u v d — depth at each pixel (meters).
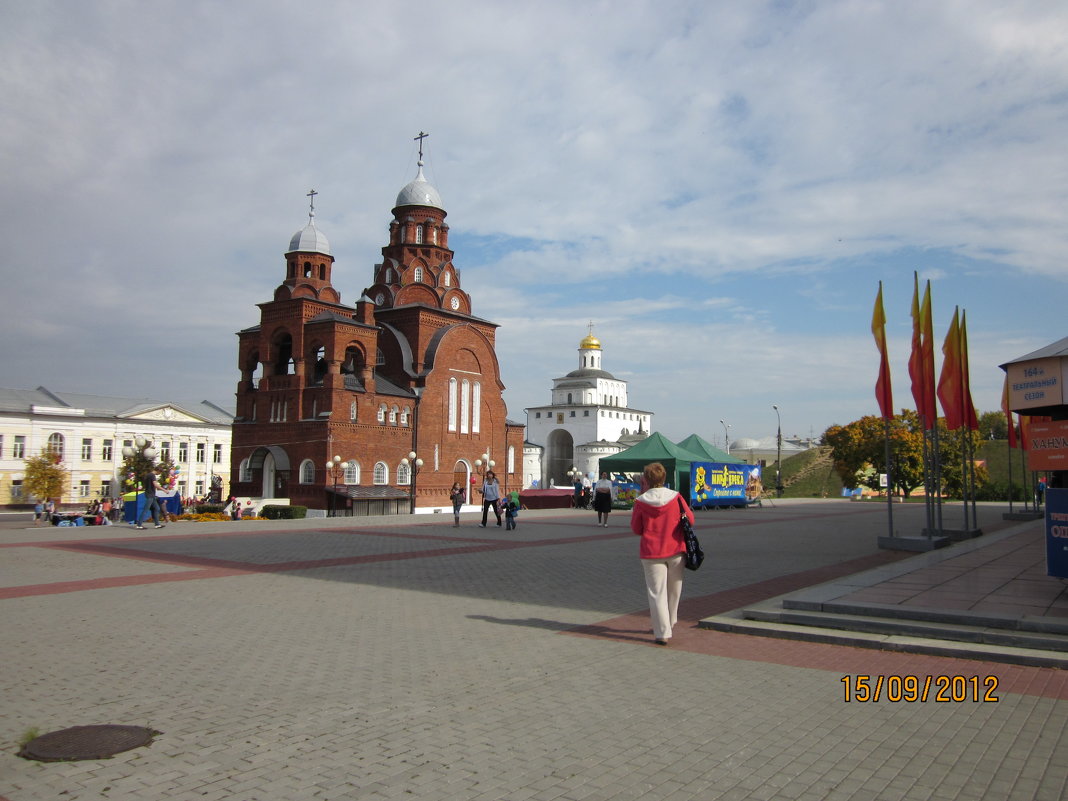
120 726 6.34
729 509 46.34
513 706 6.89
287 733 6.19
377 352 57.00
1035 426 12.10
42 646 9.20
